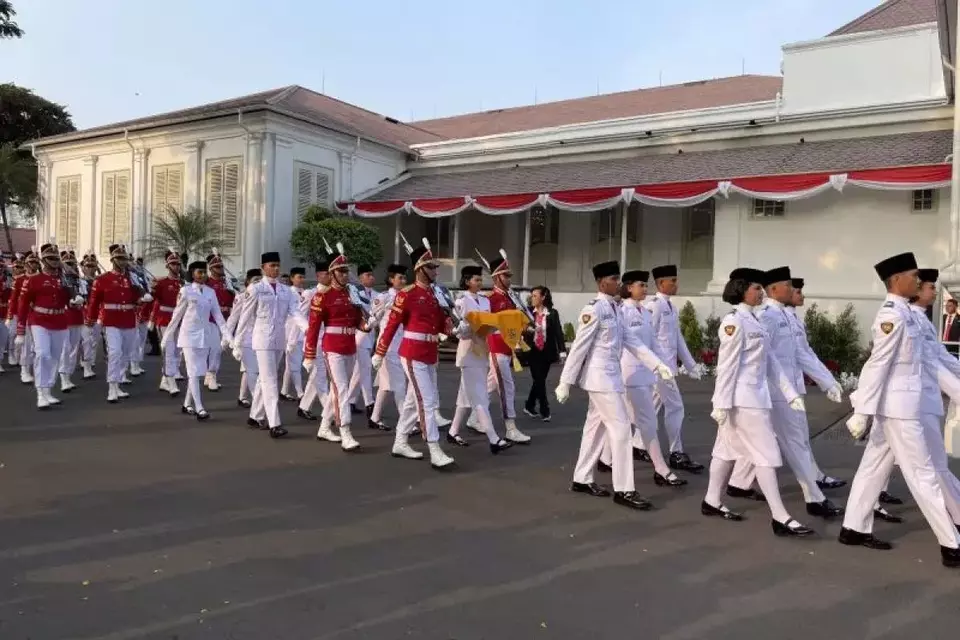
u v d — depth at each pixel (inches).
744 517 263.6
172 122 975.6
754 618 180.9
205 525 241.0
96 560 208.8
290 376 509.4
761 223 791.1
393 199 963.3
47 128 1539.1
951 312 503.8
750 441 250.5
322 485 293.4
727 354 253.0
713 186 757.3
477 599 189.0
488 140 1041.5
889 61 796.0
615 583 201.3
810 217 766.5
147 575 199.0
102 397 487.2
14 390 506.3
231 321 425.7
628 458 274.2
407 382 342.3
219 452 344.8
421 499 277.7
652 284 952.9
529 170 989.2
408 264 1105.4
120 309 477.1
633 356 305.3
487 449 368.5
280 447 358.6
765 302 295.3
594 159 969.5
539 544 231.3
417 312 328.5
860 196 743.7
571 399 532.1
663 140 921.5
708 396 549.3
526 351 423.5
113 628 168.7
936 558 224.4
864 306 725.9
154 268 979.9
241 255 940.0
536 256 1041.5
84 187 1107.3
